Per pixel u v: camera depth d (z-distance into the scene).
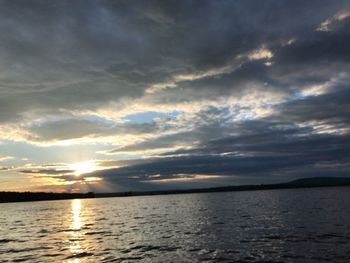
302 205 77.44
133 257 27.12
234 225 45.69
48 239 40.81
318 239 31.31
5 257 29.86
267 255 25.73
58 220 72.25
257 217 55.25
